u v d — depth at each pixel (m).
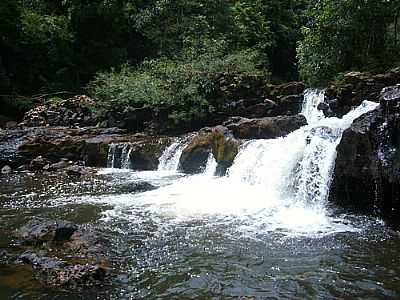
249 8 31.78
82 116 22.02
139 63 28.52
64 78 28.28
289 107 17.81
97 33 29.98
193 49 22.36
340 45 18.05
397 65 17.25
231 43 26.77
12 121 23.30
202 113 18.36
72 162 16.75
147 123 19.14
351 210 10.34
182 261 7.46
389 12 17.38
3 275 6.86
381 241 8.27
